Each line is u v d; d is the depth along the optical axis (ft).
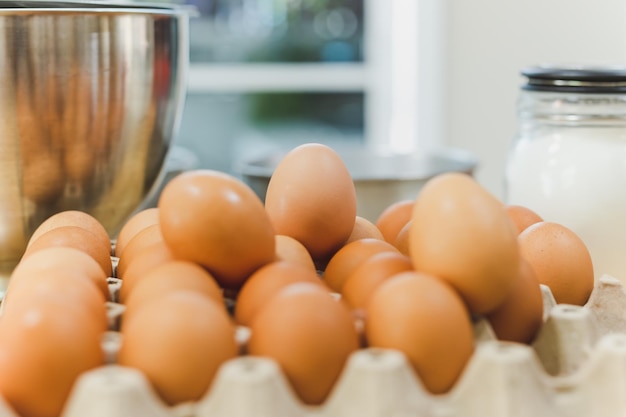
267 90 6.60
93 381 1.25
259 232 1.61
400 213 2.18
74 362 1.35
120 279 1.90
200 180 1.62
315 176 1.86
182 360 1.33
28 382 1.33
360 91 6.54
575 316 1.60
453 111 5.00
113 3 2.36
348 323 1.42
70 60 2.25
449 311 1.41
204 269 1.63
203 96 6.59
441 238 1.50
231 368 1.30
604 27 4.04
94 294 1.53
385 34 6.24
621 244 2.52
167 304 1.37
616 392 1.41
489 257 1.48
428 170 3.58
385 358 1.34
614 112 2.57
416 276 1.46
